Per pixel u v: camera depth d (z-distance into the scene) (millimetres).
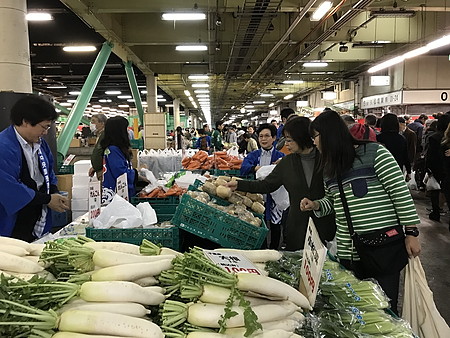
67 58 13625
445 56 15656
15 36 4711
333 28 9555
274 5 8094
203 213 2254
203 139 12289
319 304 1463
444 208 7199
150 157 8367
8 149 2266
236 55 12844
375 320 1396
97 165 3666
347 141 2049
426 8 9242
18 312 1014
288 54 13688
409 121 12297
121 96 25656
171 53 14703
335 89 25594
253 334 1130
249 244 2254
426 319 1972
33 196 2291
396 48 13766
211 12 9000
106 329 1045
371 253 2033
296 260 1749
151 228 2293
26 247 1579
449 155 5348
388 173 2004
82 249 1382
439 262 4539
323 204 2332
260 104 42031
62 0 7980
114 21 10656
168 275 1312
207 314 1127
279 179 2924
